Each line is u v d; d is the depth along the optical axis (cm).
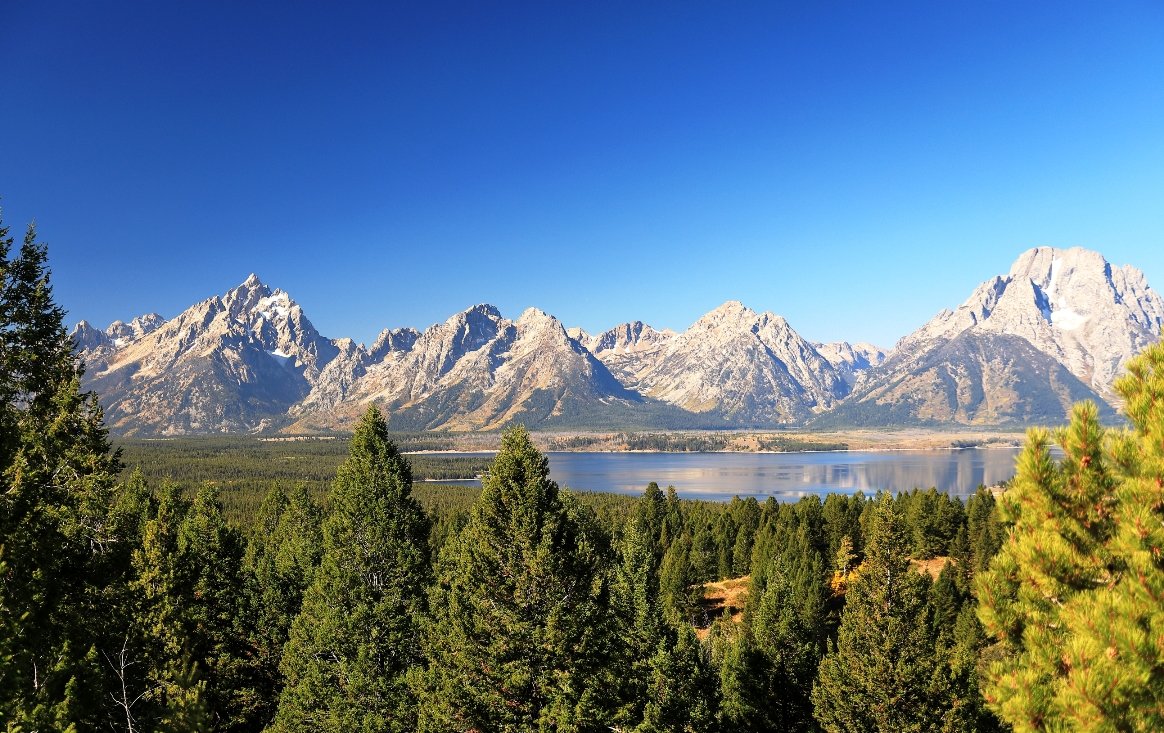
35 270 2409
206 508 4875
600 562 3123
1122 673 974
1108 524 1211
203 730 1858
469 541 2992
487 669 2762
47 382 2434
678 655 3966
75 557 2258
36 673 1745
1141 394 1202
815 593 7050
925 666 3166
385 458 4003
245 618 4528
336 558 3666
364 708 3159
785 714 4431
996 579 1317
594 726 2659
